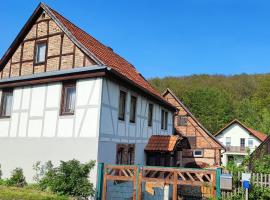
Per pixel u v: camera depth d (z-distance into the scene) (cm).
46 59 1591
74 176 1307
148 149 1919
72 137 1447
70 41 1530
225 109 6425
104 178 1298
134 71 2262
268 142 1794
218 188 1137
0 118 1700
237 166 1248
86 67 1440
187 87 7956
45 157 1501
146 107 1958
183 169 1191
